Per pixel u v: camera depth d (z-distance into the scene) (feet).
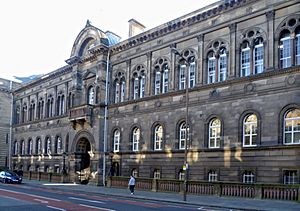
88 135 155.33
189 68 120.78
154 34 133.69
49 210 59.21
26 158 216.54
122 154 140.46
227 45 109.19
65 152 175.63
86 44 170.09
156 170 126.11
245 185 89.61
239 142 100.99
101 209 62.13
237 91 103.81
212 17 114.21
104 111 151.43
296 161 87.30
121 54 150.30
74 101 171.12
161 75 130.41
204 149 109.60
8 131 240.94
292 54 92.73
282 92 92.89
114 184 132.16
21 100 234.99
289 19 94.32
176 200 85.56
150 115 131.44
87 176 161.89
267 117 95.30
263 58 99.14
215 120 109.81
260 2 101.40
